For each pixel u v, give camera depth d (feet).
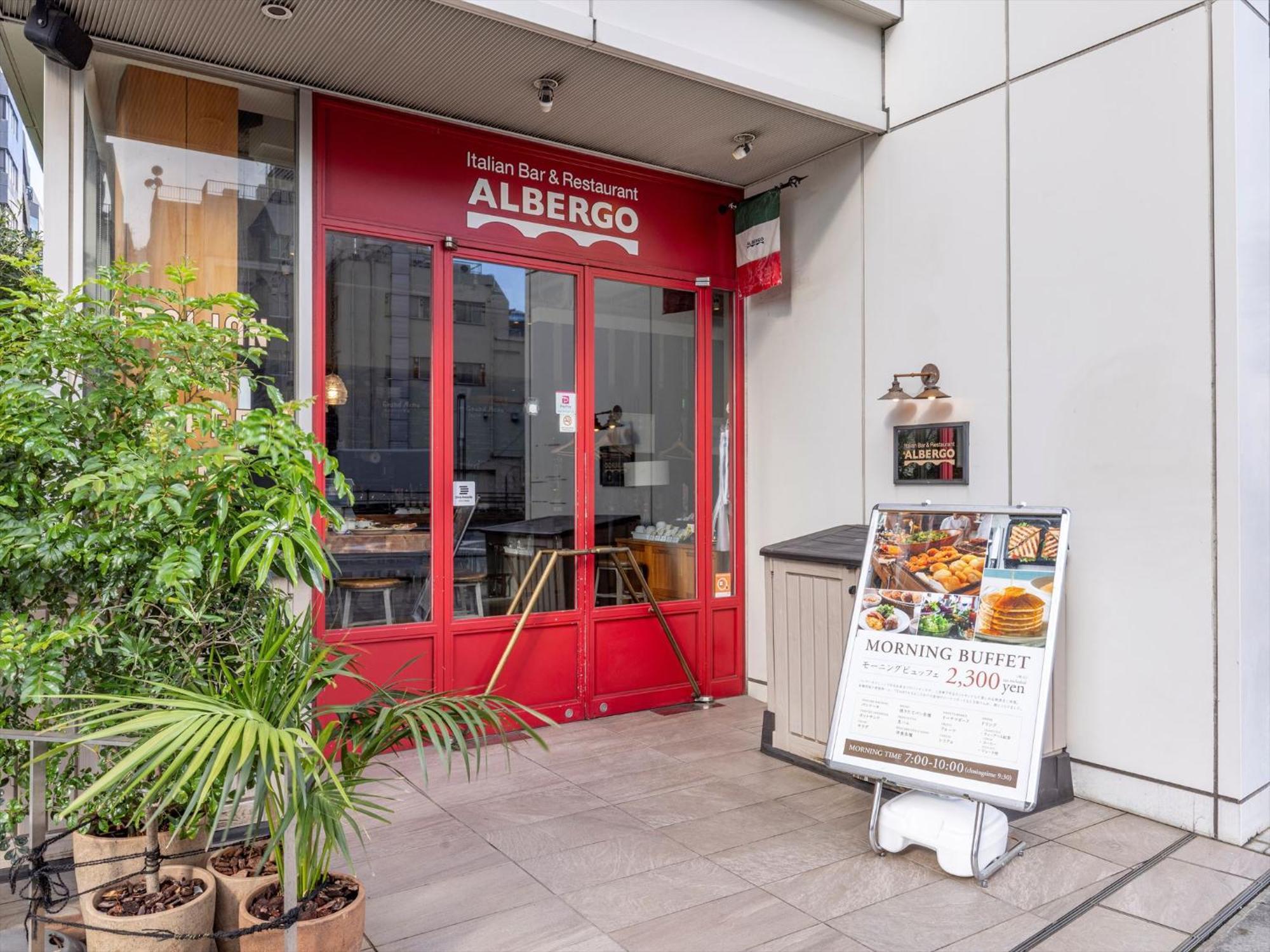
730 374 17.88
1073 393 12.50
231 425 7.86
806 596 13.51
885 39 15.21
